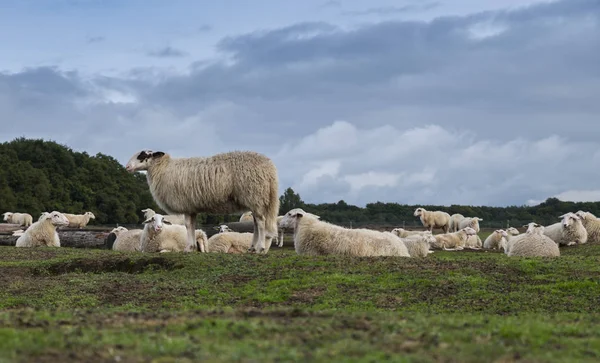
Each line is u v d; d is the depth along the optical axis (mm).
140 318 10383
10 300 15609
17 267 20047
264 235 21484
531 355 8500
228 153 21594
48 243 28016
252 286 16641
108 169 72750
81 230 37344
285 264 18516
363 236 21188
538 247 24062
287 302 15367
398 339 9086
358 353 8266
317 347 8562
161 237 24969
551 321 11406
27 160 70375
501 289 16141
